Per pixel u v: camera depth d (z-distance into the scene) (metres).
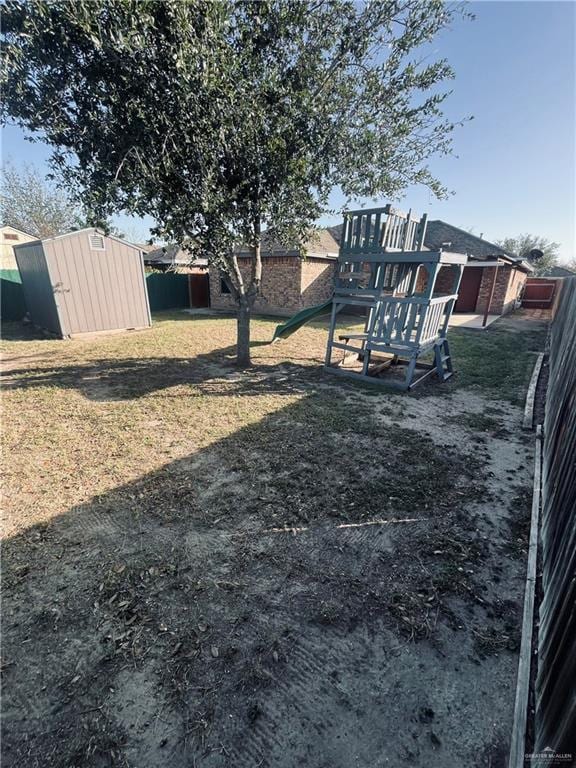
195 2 3.70
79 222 4.80
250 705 1.55
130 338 9.80
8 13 3.45
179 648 1.79
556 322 9.16
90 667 1.70
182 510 2.86
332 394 5.63
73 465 3.54
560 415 2.99
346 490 3.13
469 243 15.27
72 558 2.37
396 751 1.39
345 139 5.11
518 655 1.76
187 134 4.23
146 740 1.42
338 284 6.65
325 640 1.83
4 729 1.46
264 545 2.49
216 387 5.89
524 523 2.72
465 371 7.00
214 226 4.73
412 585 2.17
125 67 3.76
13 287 12.35
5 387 5.82
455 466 3.54
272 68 4.79
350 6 4.61
